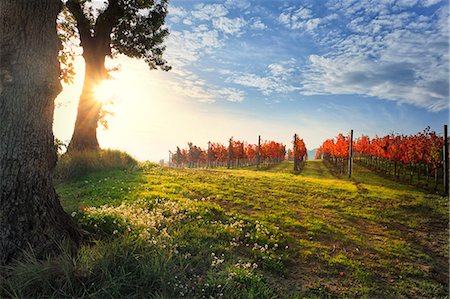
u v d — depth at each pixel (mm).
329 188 23234
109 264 5809
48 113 6629
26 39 6133
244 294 6270
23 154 6086
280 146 82938
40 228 6121
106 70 28406
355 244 10945
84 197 13633
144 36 29219
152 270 5891
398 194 22219
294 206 15930
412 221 15000
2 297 4859
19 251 5750
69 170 19562
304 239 10773
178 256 7293
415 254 10586
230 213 12391
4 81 5988
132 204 12148
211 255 8023
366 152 54812
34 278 5121
